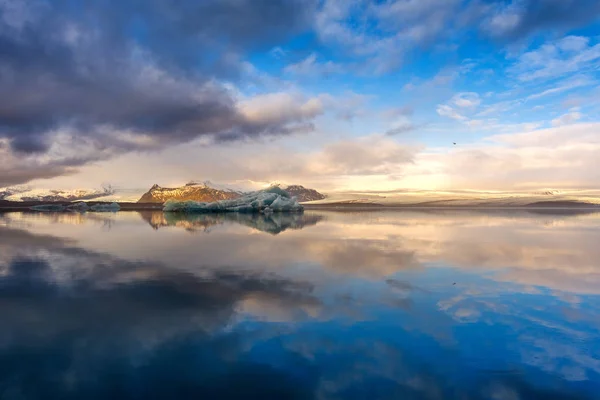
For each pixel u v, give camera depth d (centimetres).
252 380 464
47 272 1045
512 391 437
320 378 466
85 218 3941
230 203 6072
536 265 1152
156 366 497
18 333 604
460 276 995
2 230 2372
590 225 2908
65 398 427
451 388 443
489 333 597
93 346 557
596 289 864
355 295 811
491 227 2688
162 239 1859
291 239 1864
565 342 564
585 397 425
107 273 1034
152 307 730
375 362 505
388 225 2912
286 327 625
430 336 586
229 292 835
